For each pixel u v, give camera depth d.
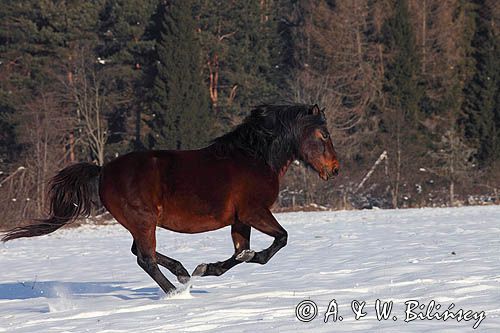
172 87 48.97
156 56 52.62
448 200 46.22
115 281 14.16
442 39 58.59
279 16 63.53
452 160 48.16
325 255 16.09
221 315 9.48
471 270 12.30
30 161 41.03
